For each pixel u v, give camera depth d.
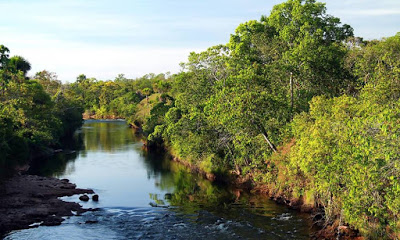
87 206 31.30
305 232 23.66
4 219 26.95
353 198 19.11
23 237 24.02
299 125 27.08
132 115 116.44
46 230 25.27
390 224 18.84
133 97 149.75
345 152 19.50
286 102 32.53
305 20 39.41
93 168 49.00
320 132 21.22
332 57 36.84
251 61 42.38
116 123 129.62
